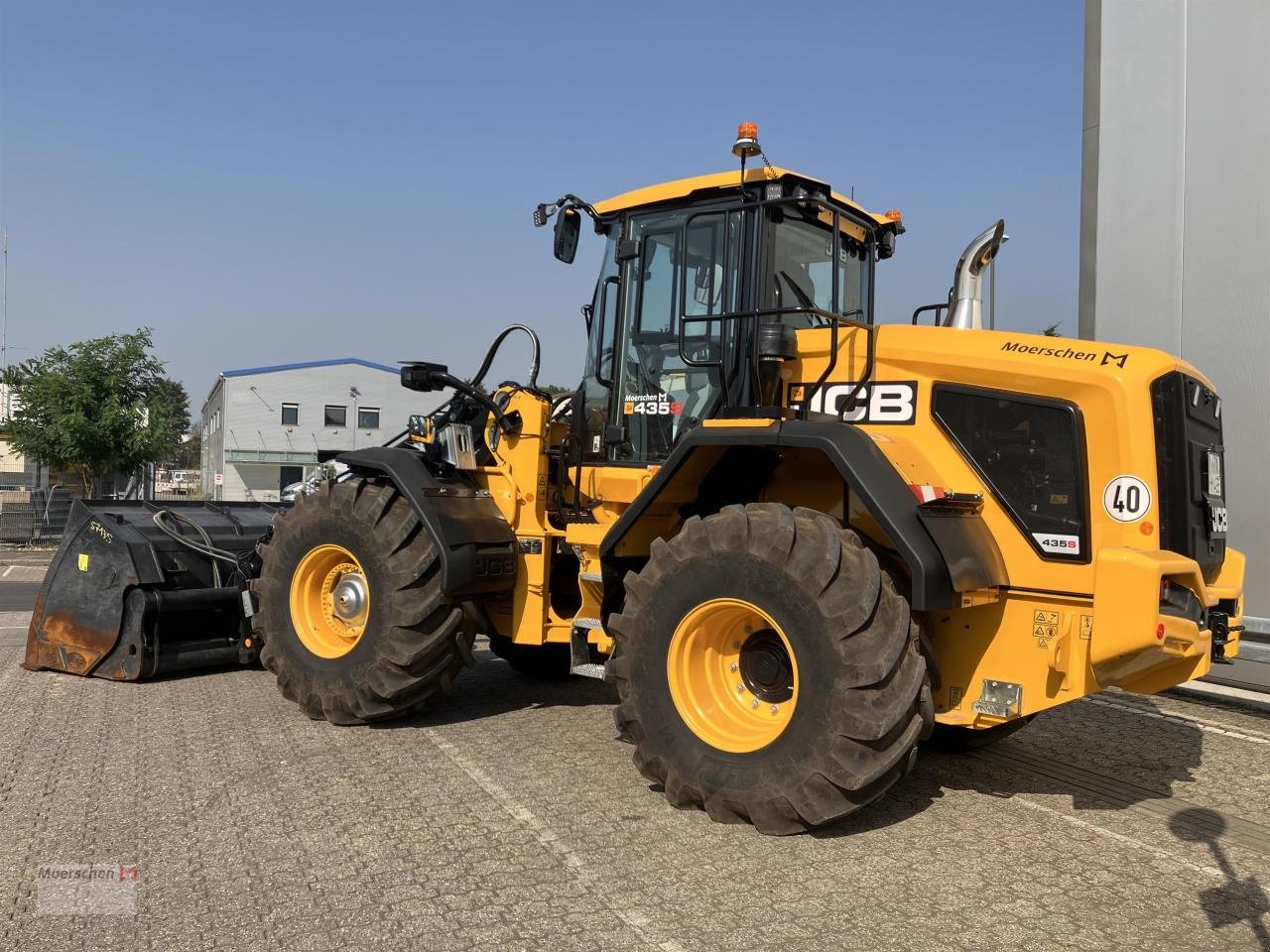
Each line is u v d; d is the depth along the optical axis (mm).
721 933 2828
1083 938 2857
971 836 3682
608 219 5066
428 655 4848
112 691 5723
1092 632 3539
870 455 3670
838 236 4359
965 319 4422
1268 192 6352
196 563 6230
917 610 3494
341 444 46156
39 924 2830
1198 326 6699
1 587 12242
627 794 4027
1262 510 6332
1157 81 6941
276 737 4809
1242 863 3477
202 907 2941
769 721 3826
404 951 2697
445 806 3842
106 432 19969
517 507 5238
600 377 5066
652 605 3963
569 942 2756
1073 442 3742
